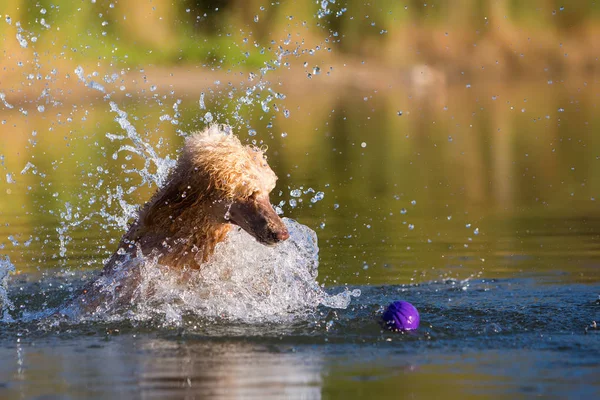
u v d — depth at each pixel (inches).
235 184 579.8
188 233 594.2
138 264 598.9
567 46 3277.6
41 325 559.2
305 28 2795.3
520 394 404.5
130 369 457.7
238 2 2773.1
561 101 2261.3
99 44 2380.7
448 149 1517.0
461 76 2984.7
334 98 2395.4
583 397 398.3
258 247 626.2
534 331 527.8
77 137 1561.3
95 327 550.3
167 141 1465.3
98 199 1056.2
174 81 2389.3
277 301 602.2
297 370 449.7
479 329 533.6
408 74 2778.1
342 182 1190.9
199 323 555.2
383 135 1718.8
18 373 455.8
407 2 3061.0
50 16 2138.3
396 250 810.8
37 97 1985.7
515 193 1107.3
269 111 2041.1
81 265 770.8
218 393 414.3
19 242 854.5
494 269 731.4
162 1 2687.0
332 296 626.5
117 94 2171.5
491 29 3189.0
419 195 1104.8
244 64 2603.3
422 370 446.0
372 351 486.3
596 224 905.5
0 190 1123.9
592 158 1382.9
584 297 625.6
